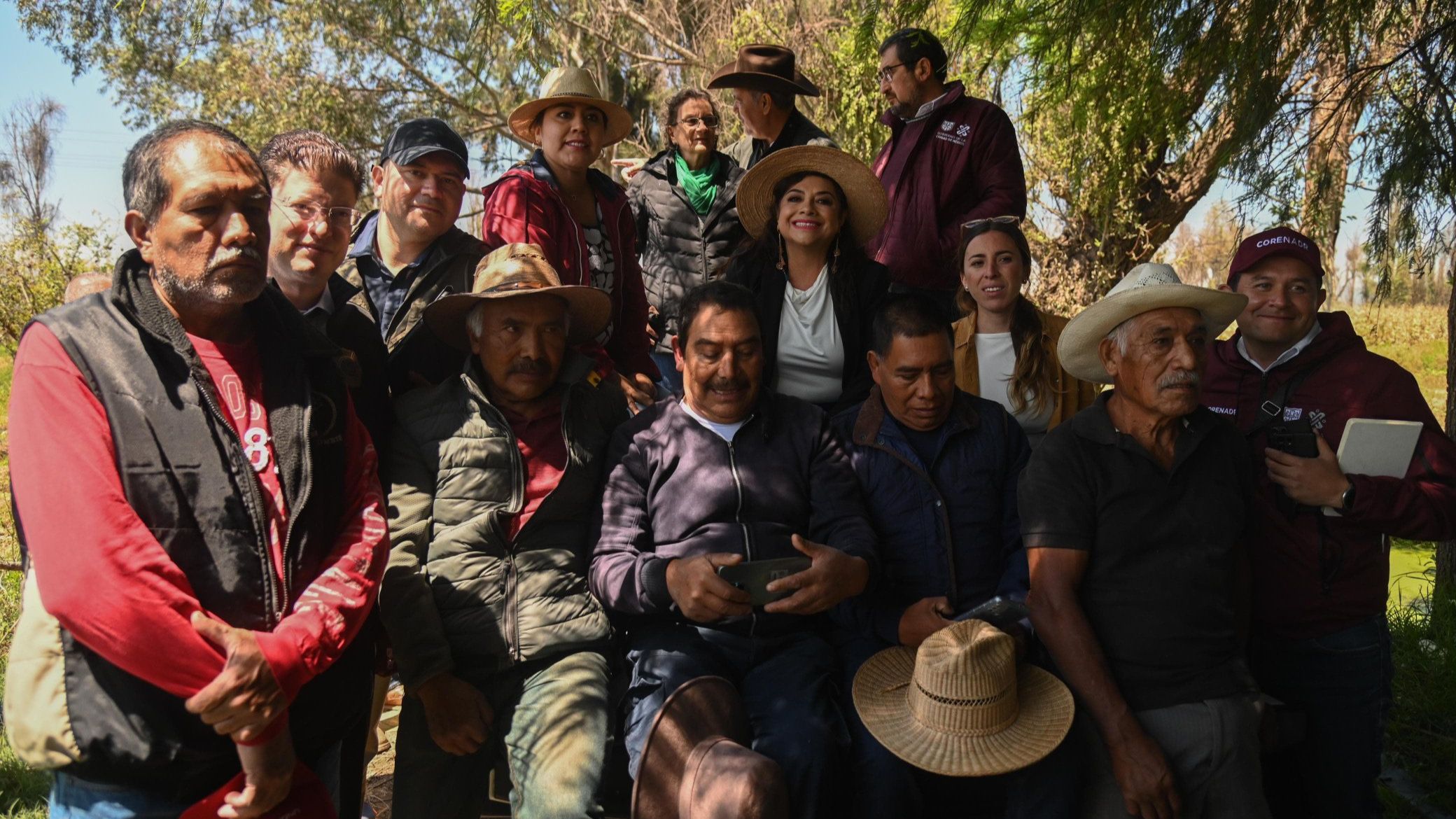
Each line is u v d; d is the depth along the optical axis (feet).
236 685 6.27
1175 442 8.96
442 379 10.75
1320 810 10.21
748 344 9.95
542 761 8.84
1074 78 16.37
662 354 16.75
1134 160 25.99
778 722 8.94
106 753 6.42
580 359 10.27
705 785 8.18
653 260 17.20
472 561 9.45
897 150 15.76
